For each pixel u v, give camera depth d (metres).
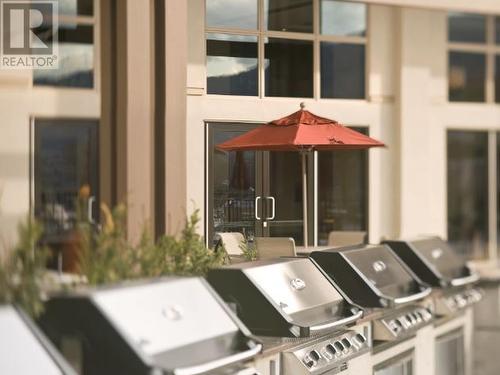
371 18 13.16
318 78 11.41
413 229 13.84
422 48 13.89
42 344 4.14
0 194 8.06
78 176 8.20
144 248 5.68
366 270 7.20
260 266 6.01
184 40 7.95
